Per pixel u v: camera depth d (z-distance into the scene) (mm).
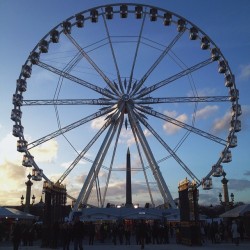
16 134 47344
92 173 50094
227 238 37312
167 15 50094
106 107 50750
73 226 24297
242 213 38156
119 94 51594
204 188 47719
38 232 43688
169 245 31094
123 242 39656
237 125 48031
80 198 49375
